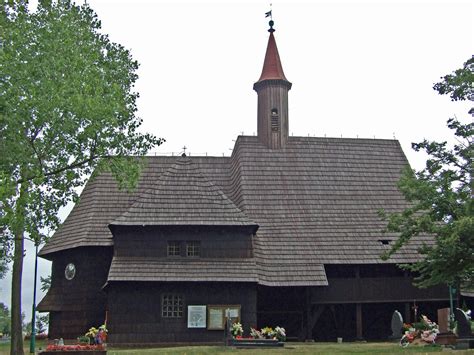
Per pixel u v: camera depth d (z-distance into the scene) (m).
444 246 25.48
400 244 28.72
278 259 39.41
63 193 25.39
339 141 47.78
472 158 26.08
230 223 37.00
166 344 35.50
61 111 23.41
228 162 47.69
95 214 40.88
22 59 23.09
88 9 27.92
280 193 43.44
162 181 38.88
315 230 41.44
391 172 46.56
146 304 35.94
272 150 46.09
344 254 40.12
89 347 26.09
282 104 47.06
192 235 37.16
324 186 44.44
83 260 39.66
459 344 25.80
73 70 24.00
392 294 40.62
